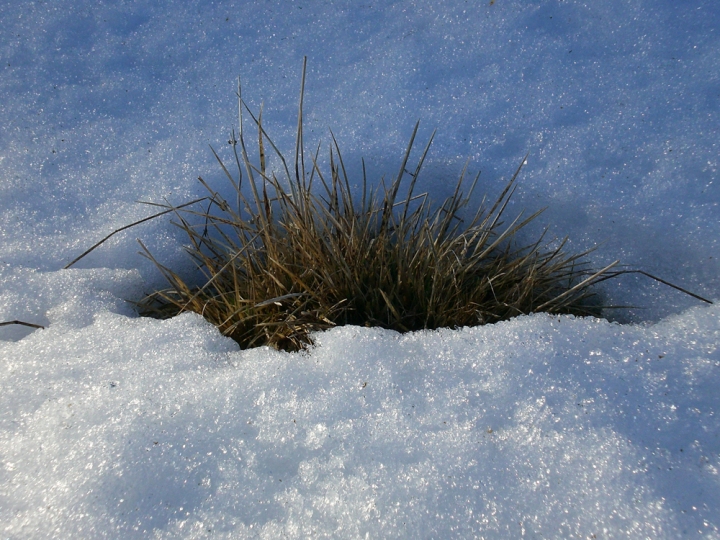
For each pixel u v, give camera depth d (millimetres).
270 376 1080
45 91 1290
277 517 1010
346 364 1085
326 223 1166
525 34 1266
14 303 1155
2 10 1326
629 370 1067
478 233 1179
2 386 1085
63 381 1088
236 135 1251
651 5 1251
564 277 1177
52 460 1039
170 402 1067
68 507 1018
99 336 1124
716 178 1173
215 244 1207
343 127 1244
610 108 1219
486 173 1213
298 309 1145
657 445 1027
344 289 1148
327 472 1025
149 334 1125
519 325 1096
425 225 1158
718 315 1102
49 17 1324
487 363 1077
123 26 1326
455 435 1038
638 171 1188
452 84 1256
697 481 1010
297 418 1055
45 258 1192
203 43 1312
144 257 1198
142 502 1019
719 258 1146
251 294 1165
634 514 999
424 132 1234
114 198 1225
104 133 1266
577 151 1205
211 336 1132
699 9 1241
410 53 1277
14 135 1264
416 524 1002
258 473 1028
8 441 1053
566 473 1018
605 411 1046
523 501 1009
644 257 1166
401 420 1049
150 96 1288
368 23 1303
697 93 1211
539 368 1071
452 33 1280
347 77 1275
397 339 1102
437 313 1146
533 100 1235
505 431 1040
